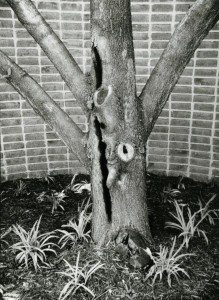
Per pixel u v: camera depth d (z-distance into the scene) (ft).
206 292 7.73
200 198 12.03
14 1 7.21
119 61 7.36
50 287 7.99
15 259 8.88
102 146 7.80
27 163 13.41
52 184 13.16
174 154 13.25
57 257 8.94
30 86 8.03
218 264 8.61
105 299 7.52
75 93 8.02
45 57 12.28
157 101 8.00
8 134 12.86
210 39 11.63
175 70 7.79
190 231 9.79
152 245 8.84
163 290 7.72
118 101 7.50
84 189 12.60
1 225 10.57
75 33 12.10
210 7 7.16
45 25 7.57
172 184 12.98
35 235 9.08
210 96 12.21
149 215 10.79
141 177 8.20
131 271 8.16
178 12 11.64
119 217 8.41
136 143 7.86
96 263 8.35
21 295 7.82
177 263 8.57
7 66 7.88
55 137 13.30
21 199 12.10
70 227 10.31
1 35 11.82
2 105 12.49
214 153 12.73
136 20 11.90
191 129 12.78
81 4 11.80
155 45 12.12
